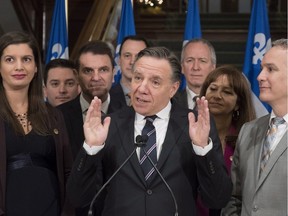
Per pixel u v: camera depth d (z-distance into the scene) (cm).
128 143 261
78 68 365
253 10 523
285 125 265
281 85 259
